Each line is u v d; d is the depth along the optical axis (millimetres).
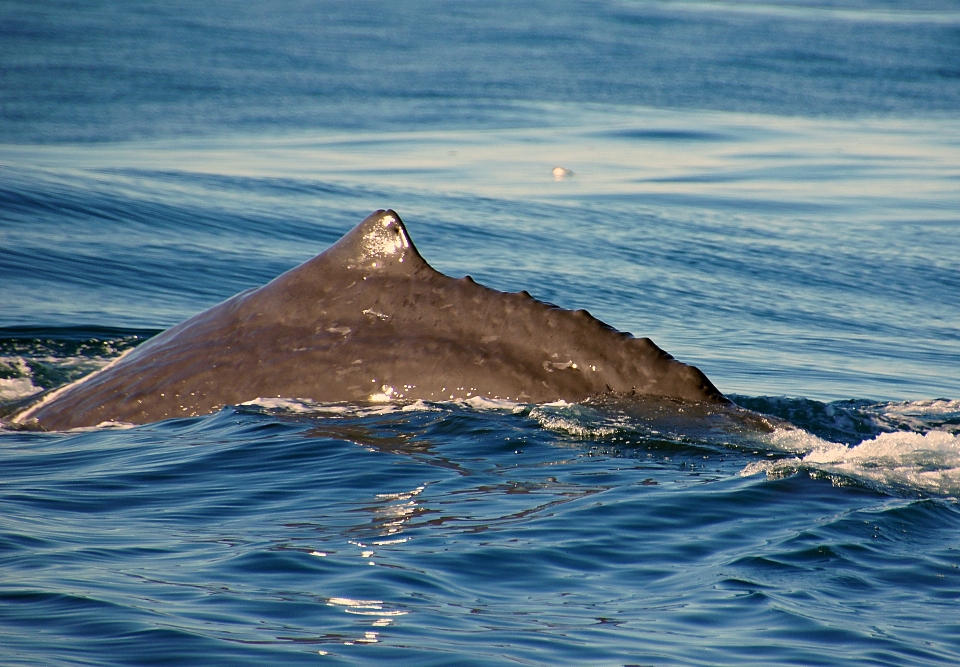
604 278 65188
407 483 23766
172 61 192125
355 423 27984
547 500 22688
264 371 30453
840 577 18938
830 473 24312
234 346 31375
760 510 22234
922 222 86562
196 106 146750
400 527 20922
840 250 76062
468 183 96875
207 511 21922
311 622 16172
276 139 122125
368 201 85188
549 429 27203
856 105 166125
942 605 17953
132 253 62312
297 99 157875
